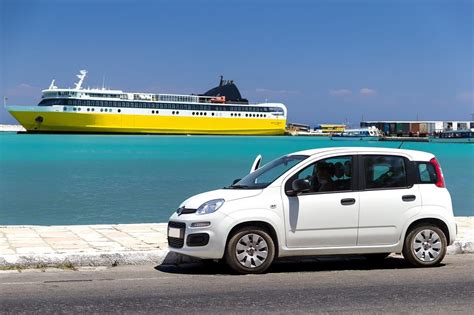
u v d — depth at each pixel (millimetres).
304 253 9031
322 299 7195
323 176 9227
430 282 8258
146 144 107250
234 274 8906
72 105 137875
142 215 21750
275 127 159625
